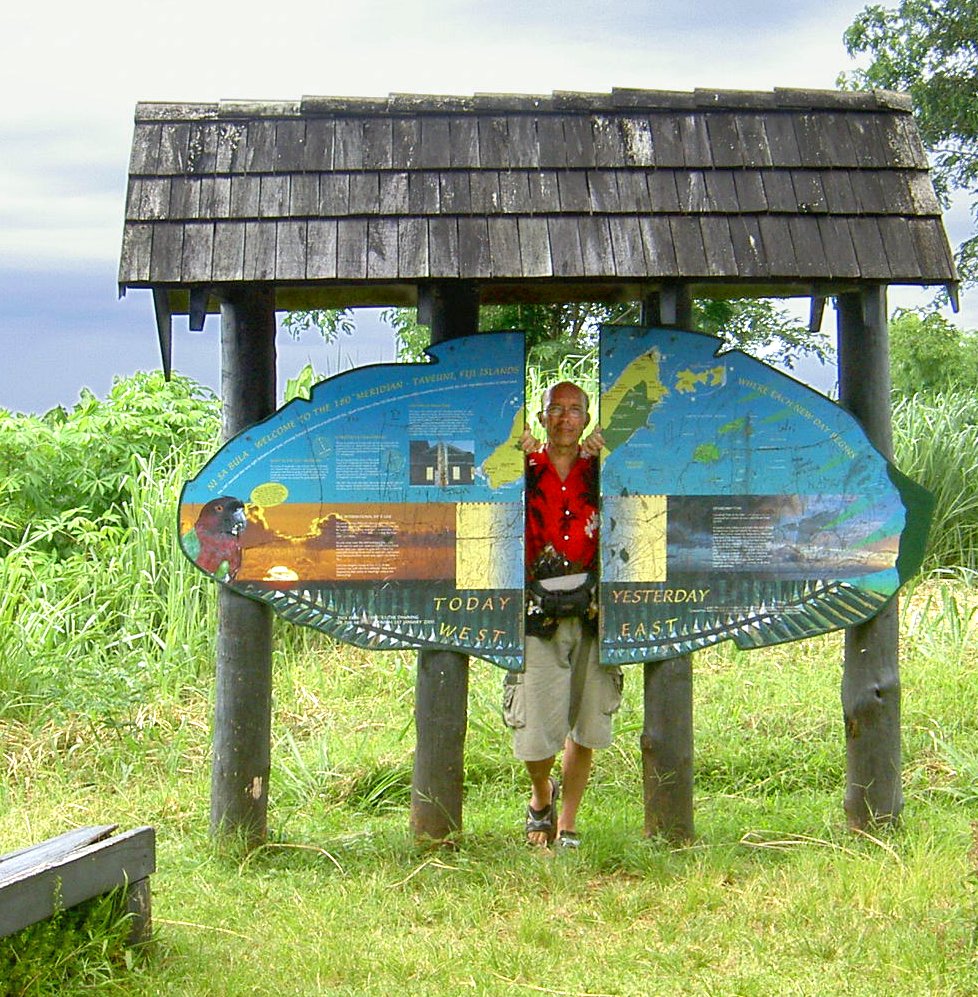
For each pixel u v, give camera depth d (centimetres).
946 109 2102
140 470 1030
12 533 996
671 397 558
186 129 552
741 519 561
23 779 693
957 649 826
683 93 562
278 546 555
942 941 448
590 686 563
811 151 549
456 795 575
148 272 516
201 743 738
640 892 516
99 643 845
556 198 531
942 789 634
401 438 554
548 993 432
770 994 424
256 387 564
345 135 550
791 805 641
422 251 517
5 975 412
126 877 447
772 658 850
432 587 557
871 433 570
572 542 557
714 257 518
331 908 504
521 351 553
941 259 528
